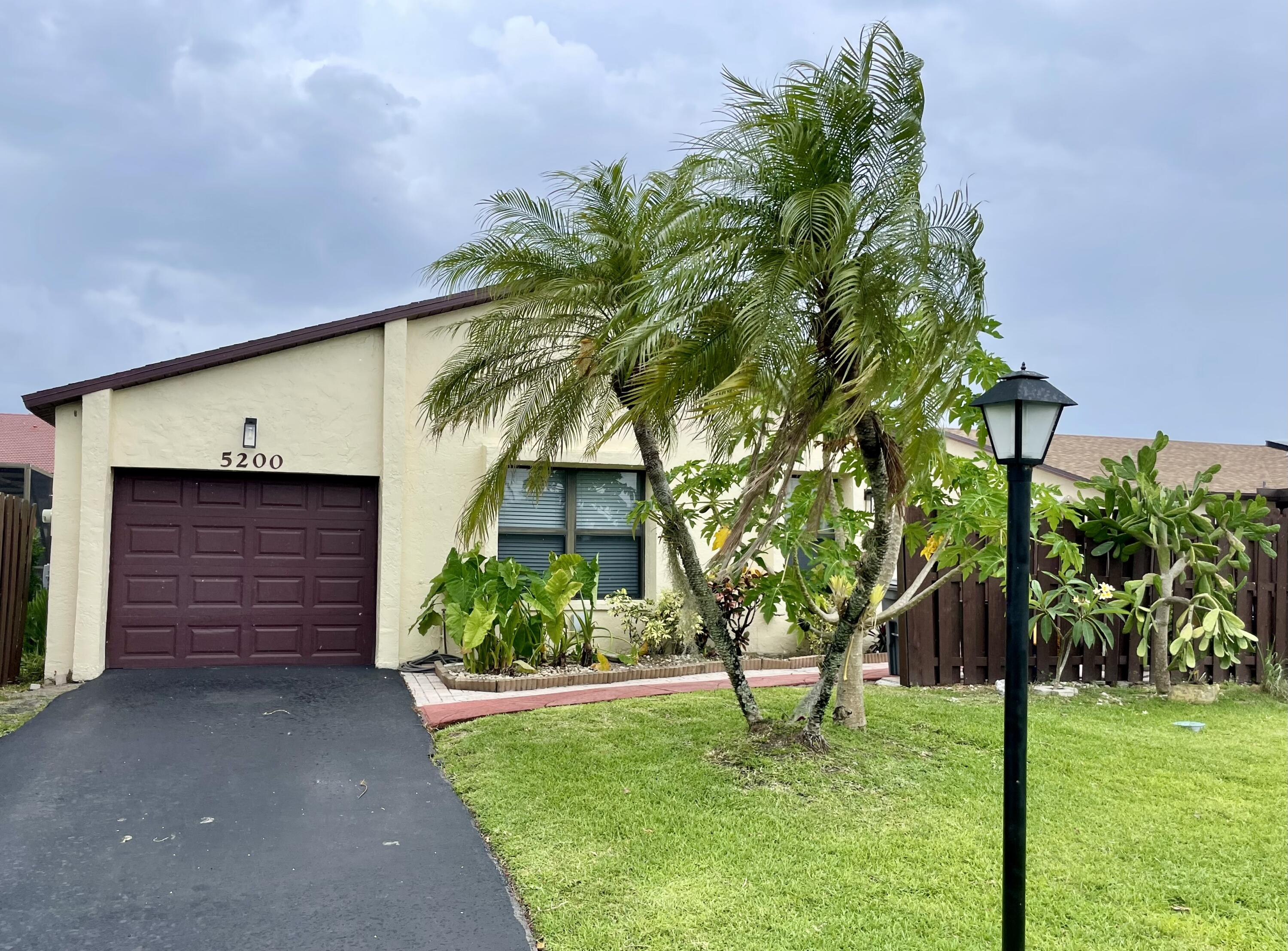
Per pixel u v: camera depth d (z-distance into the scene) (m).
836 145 5.52
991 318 5.82
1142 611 9.02
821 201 5.23
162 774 6.11
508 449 7.83
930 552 7.50
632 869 4.38
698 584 6.54
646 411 5.92
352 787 5.90
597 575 10.18
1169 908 3.97
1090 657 9.47
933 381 5.18
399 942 3.76
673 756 6.30
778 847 4.66
